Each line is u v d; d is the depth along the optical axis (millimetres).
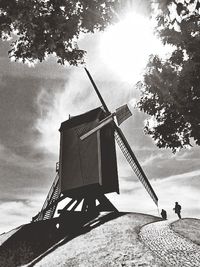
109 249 11977
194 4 4328
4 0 6242
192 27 4570
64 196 18703
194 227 15273
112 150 18844
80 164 17891
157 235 13414
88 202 17766
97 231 14836
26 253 16031
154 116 6297
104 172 17188
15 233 20156
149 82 5547
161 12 4684
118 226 15133
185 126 5996
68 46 7711
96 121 18625
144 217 17938
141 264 9953
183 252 10836
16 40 7293
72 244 14031
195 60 4805
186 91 5199
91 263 10906
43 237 17750
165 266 9500
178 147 6285
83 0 6953
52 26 6977
